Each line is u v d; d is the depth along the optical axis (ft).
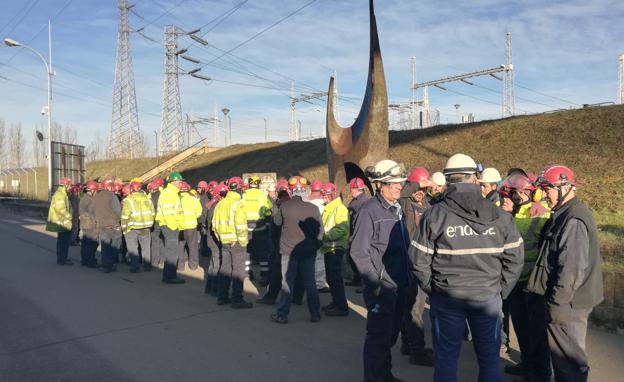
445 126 81.10
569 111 66.80
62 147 94.22
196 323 22.36
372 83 33.53
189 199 35.81
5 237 57.57
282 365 17.28
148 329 21.44
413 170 18.97
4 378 16.30
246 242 24.93
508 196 16.93
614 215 37.91
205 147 139.85
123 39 170.91
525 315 16.12
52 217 37.65
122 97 173.68
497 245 11.59
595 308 20.26
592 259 12.88
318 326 21.90
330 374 16.47
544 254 13.58
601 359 17.15
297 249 22.27
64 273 34.99
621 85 134.00
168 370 16.88
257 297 27.81
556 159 55.31
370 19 33.99
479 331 11.68
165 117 157.89
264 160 108.47
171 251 31.30
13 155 228.63
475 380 15.87
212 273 27.94
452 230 11.60
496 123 72.38
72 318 23.17
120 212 35.94
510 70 116.57
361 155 33.86
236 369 16.93
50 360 17.85
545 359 15.43
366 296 14.64
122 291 29.04
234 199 25.07
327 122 39.14
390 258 14.52
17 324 22.24
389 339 14.55
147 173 133.28
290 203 22.61
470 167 11.95
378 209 14.61
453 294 11.62
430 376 16.37
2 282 31.60
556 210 13.51
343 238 23.57
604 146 53.72
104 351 18.75
